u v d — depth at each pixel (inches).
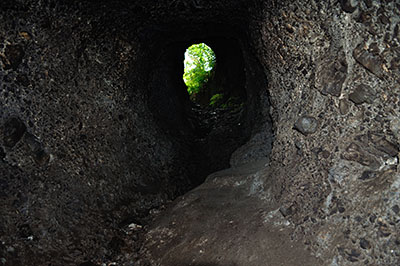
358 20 67.4
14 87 95.4
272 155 101.6
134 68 141.6
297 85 88.5
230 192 115.5
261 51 108.0
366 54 67.2
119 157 125.3
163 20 136.0
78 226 98.7
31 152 97.7
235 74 259.9
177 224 105.5
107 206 110.1
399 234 61.2
